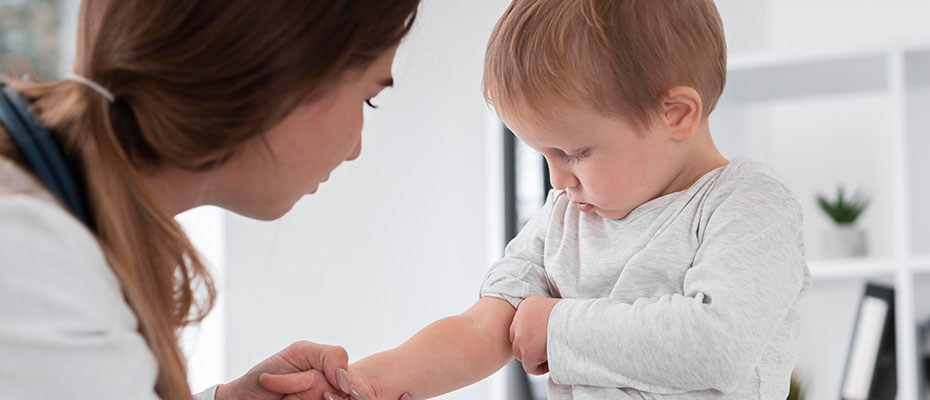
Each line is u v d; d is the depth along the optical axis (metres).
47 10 2.32
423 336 0.99
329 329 2.35
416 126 2.40
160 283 0.71
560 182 0.95
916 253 2.37
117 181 0.68
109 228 0.67
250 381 0.95
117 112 0.70
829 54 2.00
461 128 2.38
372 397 0.92
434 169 2.38
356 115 0.79
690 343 0.82
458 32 2.39
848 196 2.49
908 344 1.93
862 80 2.25
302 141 0.76
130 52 0.69
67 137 0.68
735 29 2.56
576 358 0.88
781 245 0.87
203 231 2.30
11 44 2.28
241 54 0.69
